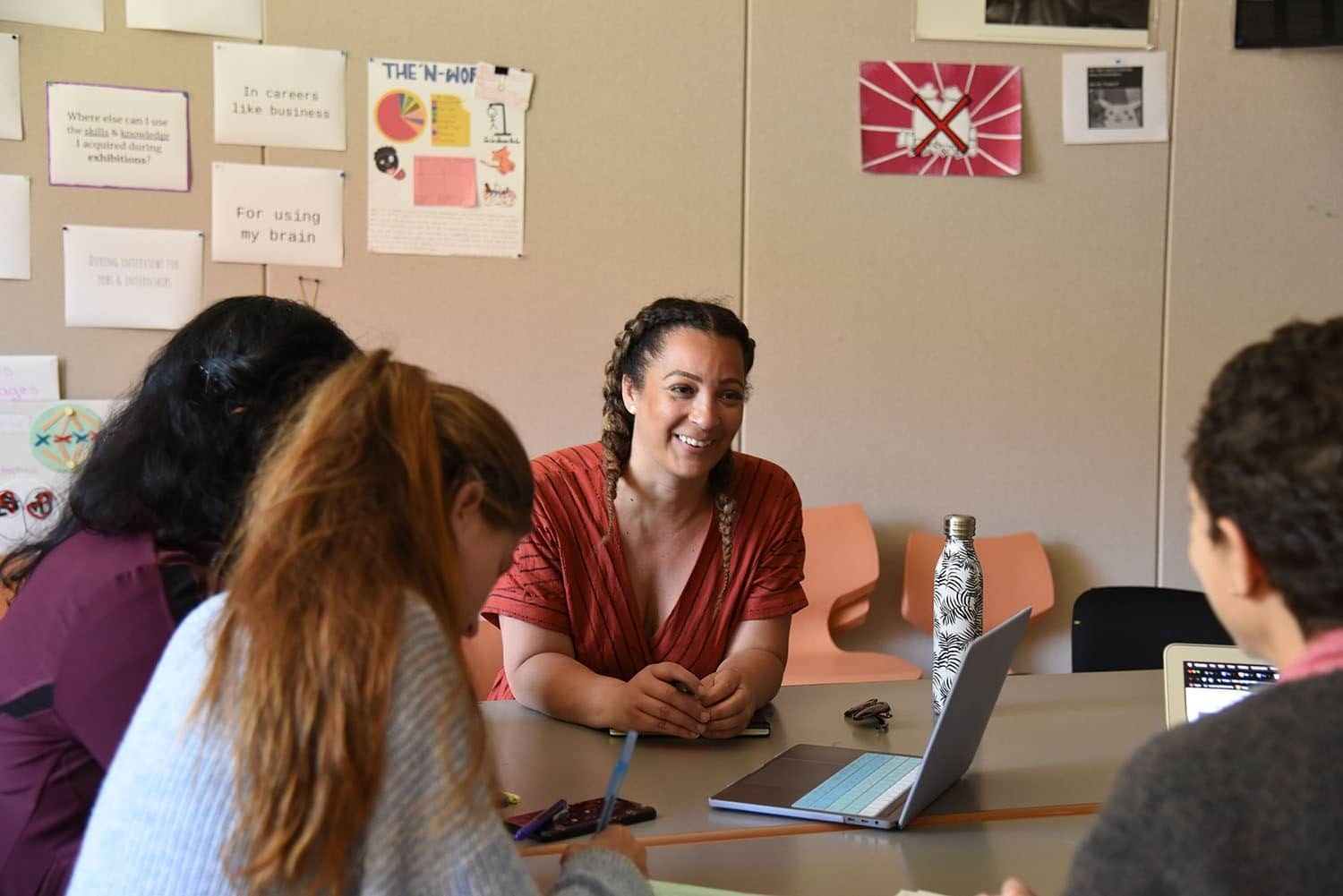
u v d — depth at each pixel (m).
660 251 3.14
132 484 1.15
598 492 1.88
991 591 3.25
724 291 3.18
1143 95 3.31
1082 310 3.34
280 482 0.87
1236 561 0.79
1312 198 3.40
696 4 3.12
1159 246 3.36
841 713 1.78
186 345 1.21
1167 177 3.35
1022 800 1.38
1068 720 1.74
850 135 3.21
